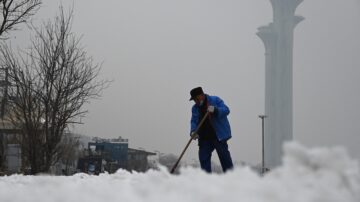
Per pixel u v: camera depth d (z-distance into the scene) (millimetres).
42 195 4324
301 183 3422
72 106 22875
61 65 22828
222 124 9594
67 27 23250
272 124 137500
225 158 9609
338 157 3670
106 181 7680
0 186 7250
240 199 3113
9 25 18422
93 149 78938
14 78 22547
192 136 9328
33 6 18844
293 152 3793
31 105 22516
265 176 3824
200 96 9672
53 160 23781
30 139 22312
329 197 3145
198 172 4996
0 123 25297
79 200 3822
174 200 3336
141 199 3523
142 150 101562
